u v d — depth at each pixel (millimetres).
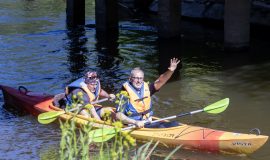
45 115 18594
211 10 48406
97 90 21688
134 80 19812
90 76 21312
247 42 36188
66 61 34125
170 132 19422
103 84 28312
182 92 26422
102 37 43031
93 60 34469
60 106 23047
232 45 36000
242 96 25484
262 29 43000
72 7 48719
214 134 18859
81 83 21375
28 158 18375
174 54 35906
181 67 32031
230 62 33000
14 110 24219
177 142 19031
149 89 20531
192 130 19422
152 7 55812
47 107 23078
